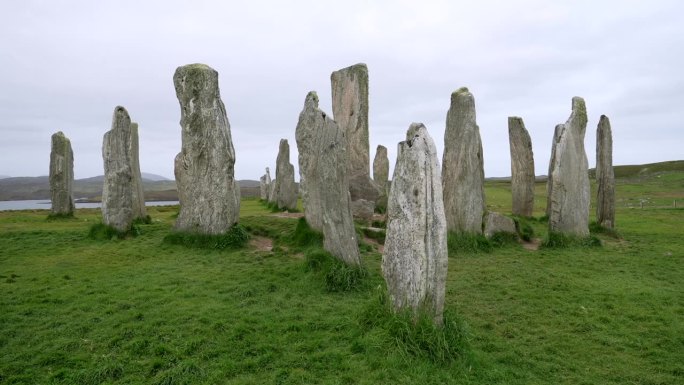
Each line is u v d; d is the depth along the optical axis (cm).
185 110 1602
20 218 2425
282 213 2292
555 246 1702
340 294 1058
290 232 1664
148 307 945
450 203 1678
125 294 1026
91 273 1227
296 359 727
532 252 1623
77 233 1794
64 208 2412
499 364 745
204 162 1584
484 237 1677
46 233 1791
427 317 744
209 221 1566
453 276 1276
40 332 823
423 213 746
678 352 798
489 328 904
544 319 947
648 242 1844
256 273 1213
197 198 1586
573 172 1780
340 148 1177
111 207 1705
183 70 1600
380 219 1919
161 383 657
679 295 1108
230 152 1584
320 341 786
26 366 707
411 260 757
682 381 703
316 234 1496
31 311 923
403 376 673
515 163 2442
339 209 1175
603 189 1983
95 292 1046
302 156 1584
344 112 2084
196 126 1590
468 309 1008
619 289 1152
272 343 779
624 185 6462
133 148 2128
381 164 2727
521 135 2422
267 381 667
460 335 757
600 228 1967
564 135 1778
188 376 671
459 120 1688
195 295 1030
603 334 873
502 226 1780
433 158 762
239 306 960
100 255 1435
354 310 935
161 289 1068
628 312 984
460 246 1602
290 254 1434
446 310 800
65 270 1260
